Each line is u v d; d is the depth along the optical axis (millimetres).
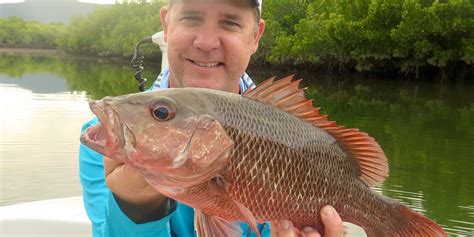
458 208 1984
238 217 500
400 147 3322
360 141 572
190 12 642
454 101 6461
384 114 4977
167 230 558
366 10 9070
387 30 8578
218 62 655
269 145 505
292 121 533
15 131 3131
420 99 6676
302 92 546
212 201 488
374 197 592
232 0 639
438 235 584
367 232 596
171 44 660
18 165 2309
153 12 18031
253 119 505
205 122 480
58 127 3334
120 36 16844
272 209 514
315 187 536
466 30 7867
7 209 1072
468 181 2410
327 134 559
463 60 8258
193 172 474
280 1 11492
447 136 3752
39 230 1005
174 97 480
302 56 9953
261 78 9844
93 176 655
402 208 603
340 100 6363
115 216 520
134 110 466
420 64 8781
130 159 464
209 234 507
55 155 2521
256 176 498
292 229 523
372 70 9836
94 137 459
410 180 2436
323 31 9422
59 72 10773
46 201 1127
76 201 1139
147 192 506
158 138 467
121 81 8484
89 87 7051
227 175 486
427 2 8414
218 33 647
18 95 5359
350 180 570
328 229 537
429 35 8312
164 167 471
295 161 521
